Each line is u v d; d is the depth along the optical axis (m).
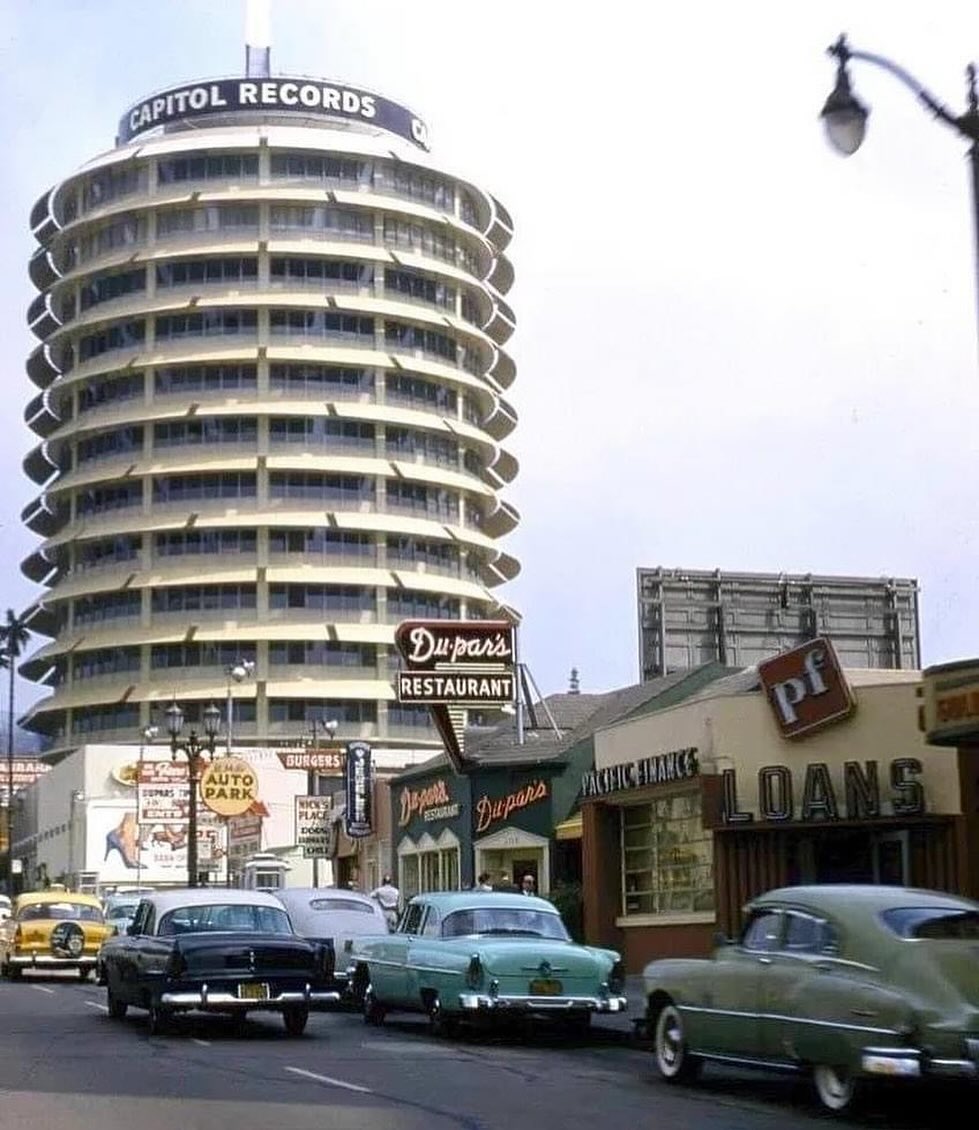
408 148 96.75
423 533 93.12
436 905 22.03
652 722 30.30
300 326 91.94
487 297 99.50
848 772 25.77
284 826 75.00
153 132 98.12
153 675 91.25
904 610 39.50
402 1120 13.27
